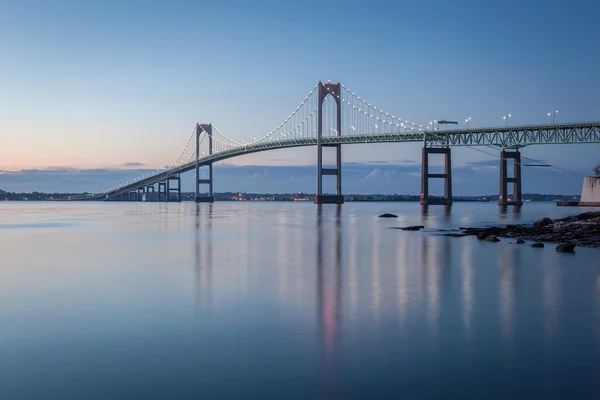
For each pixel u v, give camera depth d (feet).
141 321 47.80
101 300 57.26
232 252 107.14
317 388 32.65
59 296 59.67
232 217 301.43
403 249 109.40
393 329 44.62
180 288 64.13
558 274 72.84
